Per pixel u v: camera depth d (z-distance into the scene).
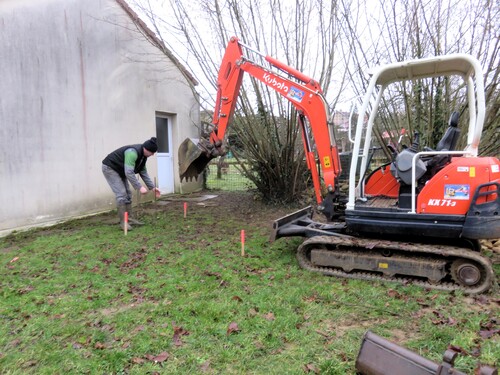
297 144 8.44
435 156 4.01
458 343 2.78
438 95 6.46
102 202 8.01
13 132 6.31
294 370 2.52
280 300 3.55
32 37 6.54
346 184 6.25
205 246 5.45
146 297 3.72
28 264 4.73
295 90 4.96
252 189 9.59
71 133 7.30
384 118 7.16
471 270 3.67
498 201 3.52
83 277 4.26
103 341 2.94
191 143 5.78
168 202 9.30
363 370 2.37
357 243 4.07
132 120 8.73
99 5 7.82
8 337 3.02
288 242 5.58
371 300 3.54
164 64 9.63
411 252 3.97
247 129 8.30
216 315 3.27
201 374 2.52
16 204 6.39
